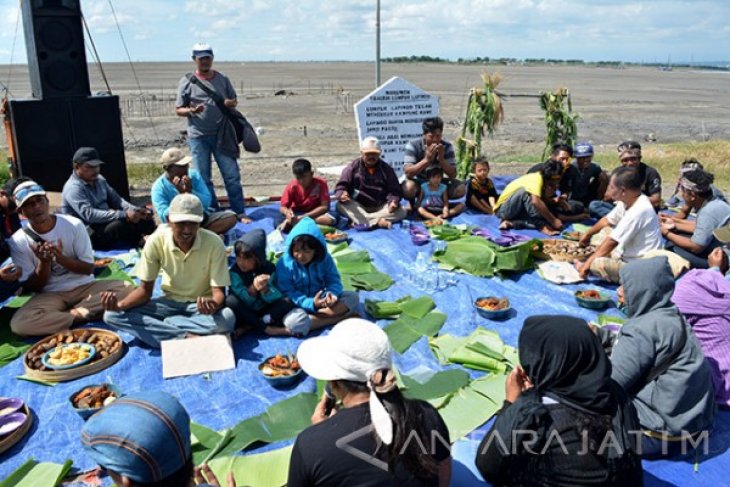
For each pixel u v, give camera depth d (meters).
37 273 5.58
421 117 10.43
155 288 6.51
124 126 23.62
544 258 7.21
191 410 4.40
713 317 4.18
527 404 2.79
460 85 56.06
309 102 36.16
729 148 18.14
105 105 9.73
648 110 34.78
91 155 7.44
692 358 3.64
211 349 5.01
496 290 6.48
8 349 5.18
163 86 54.47
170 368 4.83
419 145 9.29
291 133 22.25
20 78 66.12
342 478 2.47
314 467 2.49
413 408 2.56
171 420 2.29
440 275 6.71
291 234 5.43
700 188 6.53
